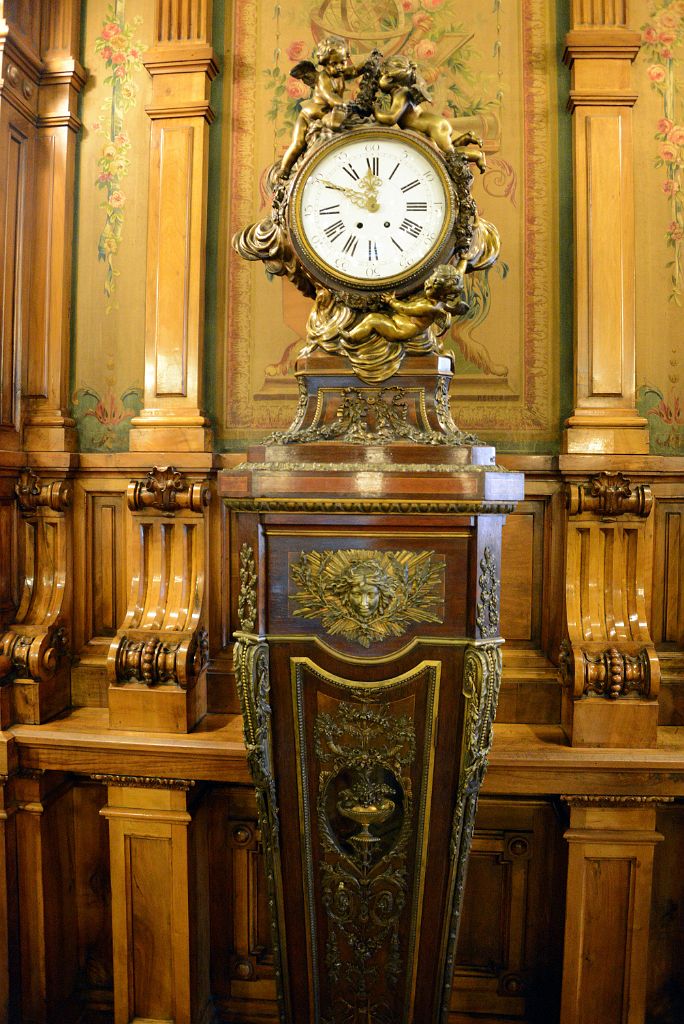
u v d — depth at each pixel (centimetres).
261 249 157
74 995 213
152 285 207
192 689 196
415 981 157
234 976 209
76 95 213
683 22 203
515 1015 203
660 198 203
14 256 206
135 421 206
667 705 200
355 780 153
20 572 210
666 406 203
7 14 194
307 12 210
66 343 212
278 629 149
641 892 181
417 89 150
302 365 154
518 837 203
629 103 197
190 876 193
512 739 189
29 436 210
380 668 147
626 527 191
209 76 207
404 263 150
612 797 179
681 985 201
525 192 204
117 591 213
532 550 202
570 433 195
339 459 147
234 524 209
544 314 204
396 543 145
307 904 157
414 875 154
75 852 214
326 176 152
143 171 212
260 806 155
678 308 202
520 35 205
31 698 197
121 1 213
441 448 144
